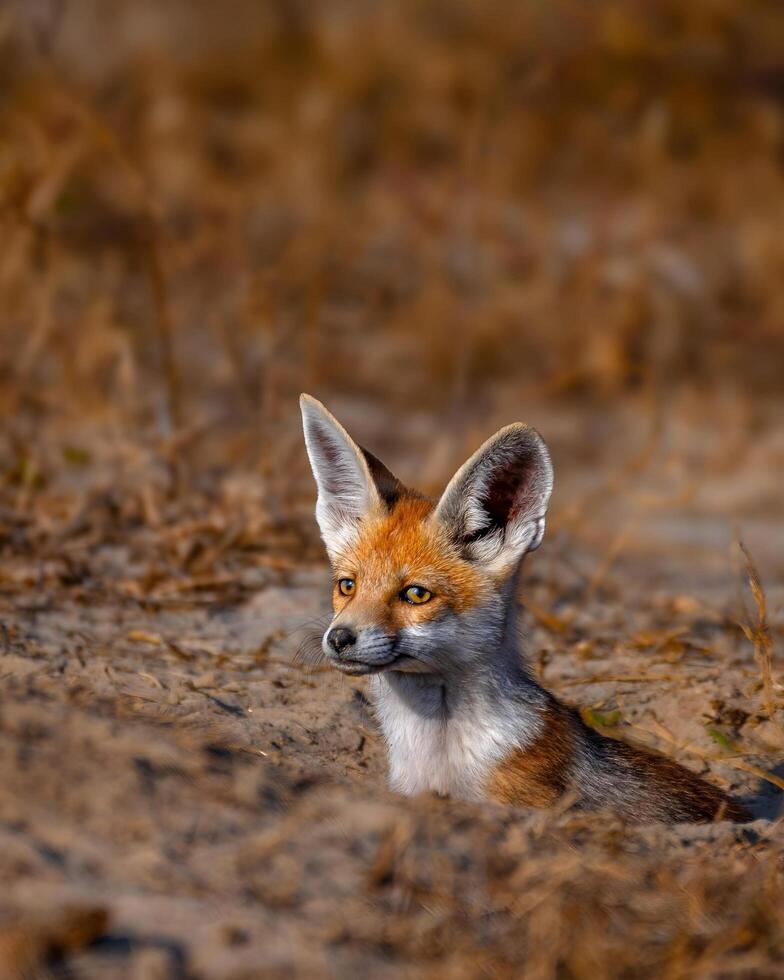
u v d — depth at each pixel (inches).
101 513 476.1
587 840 252.1
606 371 841.5
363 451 321.4
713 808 303.3
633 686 374.0
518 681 305.6
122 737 247.0
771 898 232.8
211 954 187.3
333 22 1180.5
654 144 997.2
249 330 675.4
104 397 597.0
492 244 891.4
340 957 194.2
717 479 712.4
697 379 861.8
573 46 1066.7
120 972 179.8
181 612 410.9
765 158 1013.8
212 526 467.5
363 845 228.8
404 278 882.1
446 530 309.3
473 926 211.3
